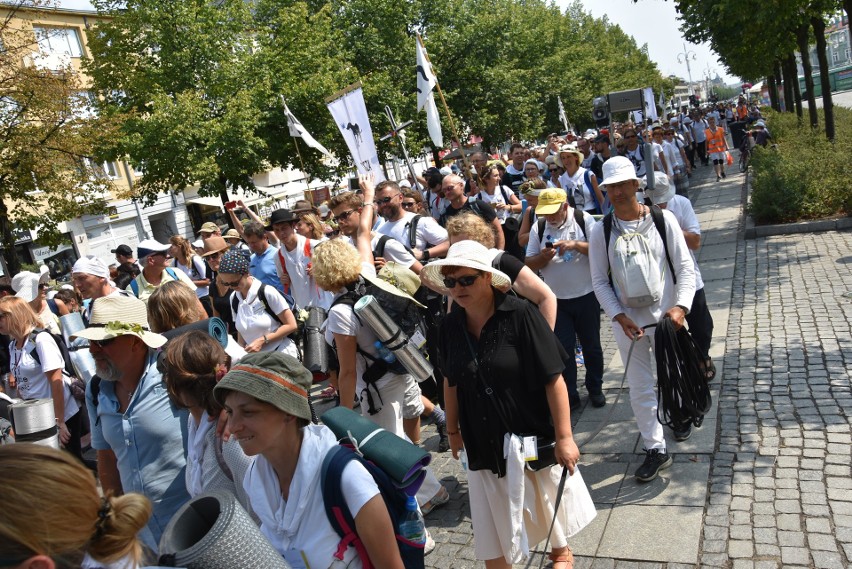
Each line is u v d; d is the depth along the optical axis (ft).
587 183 27.14
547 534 10.58
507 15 103.19
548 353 9.67
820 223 33.55
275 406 6.93
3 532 4.44
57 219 56.44
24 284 24.84
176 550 5.85
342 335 12.89
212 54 71.15
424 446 17.85
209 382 8.79
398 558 7.00
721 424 15.74
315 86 73.97
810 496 12.46
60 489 4.64
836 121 72.95
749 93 206.69
